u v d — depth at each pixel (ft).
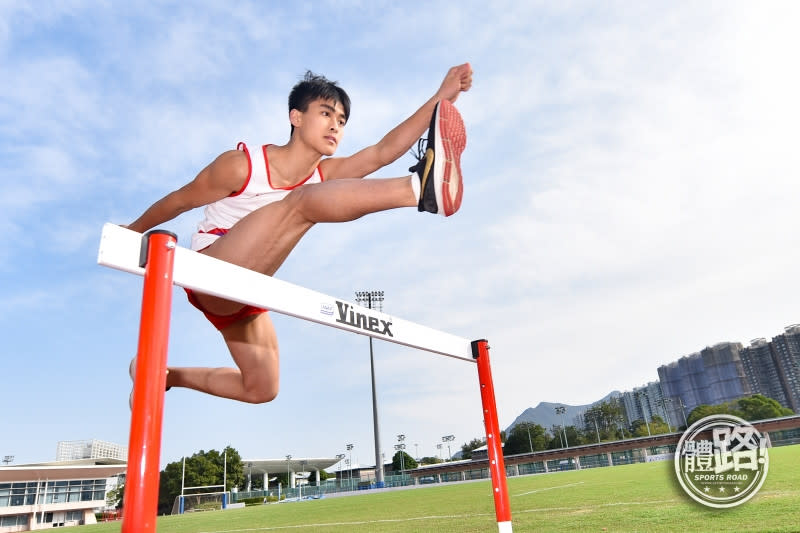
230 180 6.22
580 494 22.26
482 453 248.11
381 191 5.16
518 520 13.83
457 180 5.35
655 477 29.66
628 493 19.62
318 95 6.61
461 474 169.78
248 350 6.95
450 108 5.28
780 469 20.56
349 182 5.23
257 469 221.66
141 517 3.05
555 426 256.32
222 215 6.45
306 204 5.25
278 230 5.42
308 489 150.51
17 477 119.34
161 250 3.67
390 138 7.48
